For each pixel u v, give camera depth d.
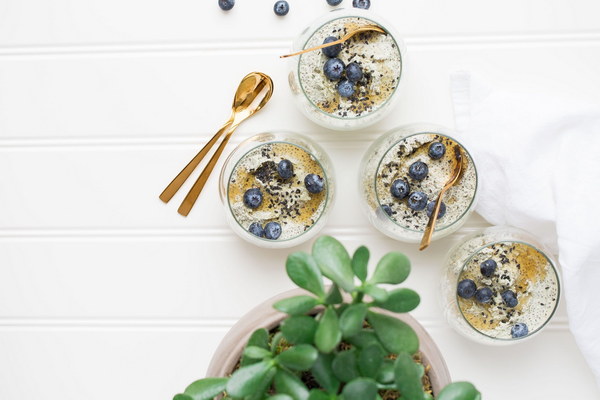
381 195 0.68
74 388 0.72
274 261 0.71
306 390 0.47
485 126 0.70
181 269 0.72
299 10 0.71
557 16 0.71
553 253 0.71
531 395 0.71
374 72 0.68
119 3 0.72
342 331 0.45
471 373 0.71
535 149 0.69
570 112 0.68
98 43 0.72
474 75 0.70
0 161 0.73
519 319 0.68
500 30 0.71
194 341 0.72
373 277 0.48
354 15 0.68
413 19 0.71
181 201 0.72
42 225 0.73
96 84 0.72
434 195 0.68
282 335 0.49
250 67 0.71
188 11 0.72
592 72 0.71
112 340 0.72
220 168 0.71
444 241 0.71
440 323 0.71
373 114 0.67
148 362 0.72
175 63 0.72
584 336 0.68
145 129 0.72
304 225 0.68
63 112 0.72
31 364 0.73
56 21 0.72
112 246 0.72
